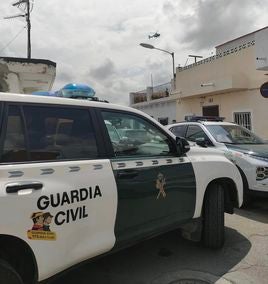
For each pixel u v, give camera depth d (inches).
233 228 237.5
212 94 705.0
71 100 140.2
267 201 312.2
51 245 119.2
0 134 115.0
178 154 178.2
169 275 168.6
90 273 171.6
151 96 1047.0
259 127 591.8
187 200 179.2
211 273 169.8
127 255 192.5
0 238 109.6
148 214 157.6
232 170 207.6
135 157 156.9
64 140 132.6
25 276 119.0
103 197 136.7
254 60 594.6
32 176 117.0
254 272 170.9
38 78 380.5
